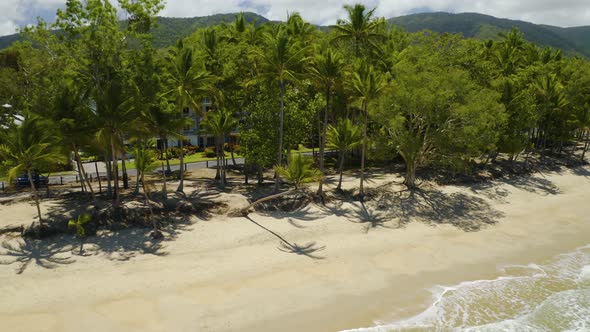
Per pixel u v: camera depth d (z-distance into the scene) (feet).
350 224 97.40
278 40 101.81
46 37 89.20
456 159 117.60
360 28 148.25
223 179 122.93
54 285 64.13
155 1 95.66
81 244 78.28
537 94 173.68
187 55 96.89
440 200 118.21
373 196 116.06
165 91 100.01
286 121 112.78
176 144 212.64
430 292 66.69
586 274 74.59
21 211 88.02
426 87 110.32
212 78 101.30
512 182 145.38
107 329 53.83
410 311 60.70
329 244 85.81
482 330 56.34
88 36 86.99
